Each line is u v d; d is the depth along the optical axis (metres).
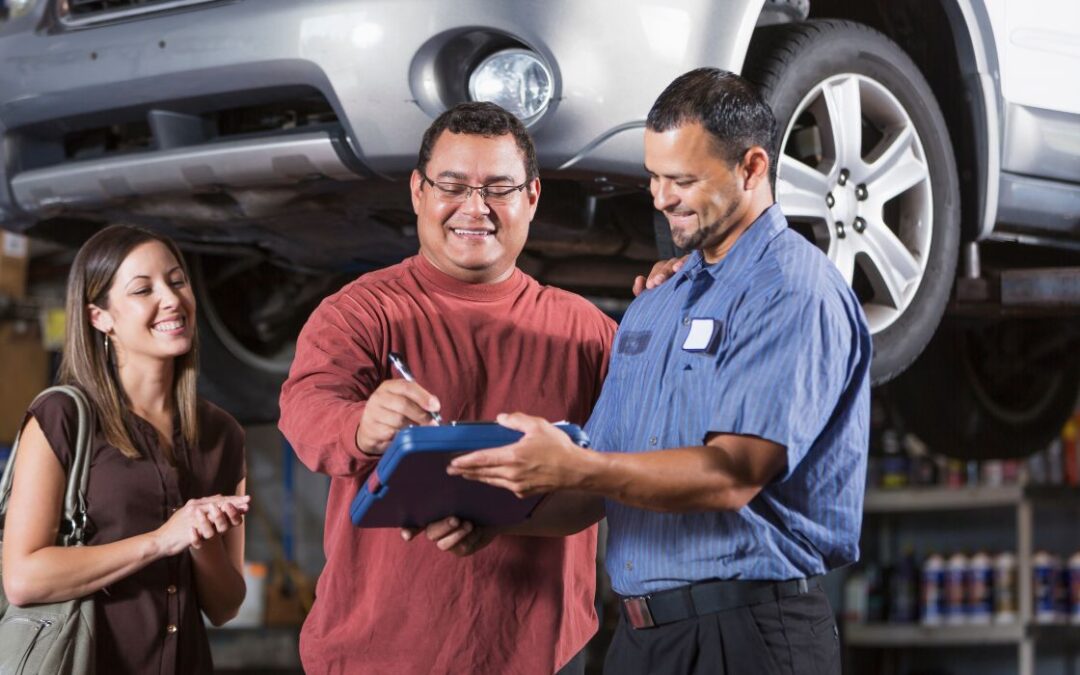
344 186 3.56
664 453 2.25
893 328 3.75
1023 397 5.61
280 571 6.81
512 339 2.79
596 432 2.65
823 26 3.64
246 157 3.48
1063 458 6.73
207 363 4.49
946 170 3.87
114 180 3.70
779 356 2.35
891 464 7.03
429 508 2.44
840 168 3.64
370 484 2.35
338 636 2.74
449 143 2.69
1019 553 6.67
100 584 2.76
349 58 3.31
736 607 2.43
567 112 3.26
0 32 3.86
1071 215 4.30
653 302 2.65
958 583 6.77
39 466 2.81
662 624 2.50
